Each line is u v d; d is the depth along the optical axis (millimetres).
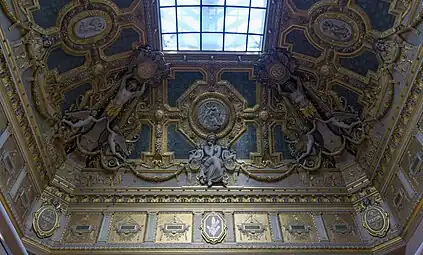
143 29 12656
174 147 13305
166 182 12383
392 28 10180
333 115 12852
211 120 13625
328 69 12695
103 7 11414
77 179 12227
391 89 10648
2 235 7969
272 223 11328
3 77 8766
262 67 13477
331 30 11844
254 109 13703
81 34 11516
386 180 11211
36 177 10805
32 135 10320
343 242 10859
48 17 10352
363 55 11602
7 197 9320
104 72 12750
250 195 12000
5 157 9164
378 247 10531
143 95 13680
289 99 13562
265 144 13289
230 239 10812
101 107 12938
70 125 12109
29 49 9758
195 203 11781
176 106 13727
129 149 13148
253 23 13438
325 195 12125
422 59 9148
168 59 13641
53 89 11305
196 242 10672
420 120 9531
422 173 9438
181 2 12812
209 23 13453
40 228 10531
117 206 11672
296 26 12422
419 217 9547
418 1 9031
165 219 11320
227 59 13727
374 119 11656
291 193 12141
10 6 8836
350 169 12664
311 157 13008
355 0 10766
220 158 12930
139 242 10656
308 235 11023
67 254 10305
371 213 11352
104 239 10727
